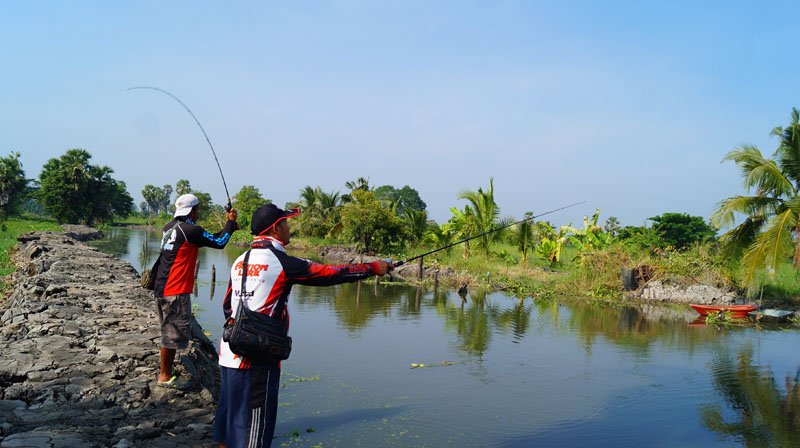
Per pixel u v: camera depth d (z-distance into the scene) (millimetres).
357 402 6945
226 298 3107
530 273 24953
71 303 8195
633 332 12477
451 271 25094
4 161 64562
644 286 19281
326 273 3092
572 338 11562
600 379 8328
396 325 12516
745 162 16828
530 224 27562
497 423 6344
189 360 5824
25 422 3949
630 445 5762
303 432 5879
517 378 8273
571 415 6668
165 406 4652
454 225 29734
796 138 16578
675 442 5887
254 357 2893
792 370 9023
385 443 5641
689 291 18531
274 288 2975
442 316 14133
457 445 5664
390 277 24688
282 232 3240
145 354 5723
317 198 49156
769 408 7055
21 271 15594
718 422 6523
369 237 34969
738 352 10422
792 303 17047
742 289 18375
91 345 5969
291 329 11609
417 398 7184
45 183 61188
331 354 9453
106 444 3744
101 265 13859
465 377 8250
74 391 4617
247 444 2859
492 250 30578
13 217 68750
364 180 47062
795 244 16453
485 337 11430
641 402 7223
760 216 17188
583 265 21453
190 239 4695
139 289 10023
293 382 7719
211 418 4477
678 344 11133
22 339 6141
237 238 51500
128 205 77000
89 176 60750
